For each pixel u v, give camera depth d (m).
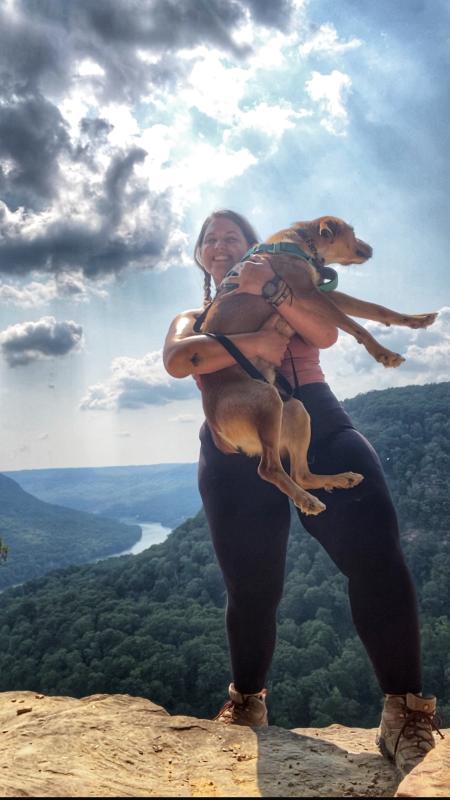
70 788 2.69
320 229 4.05
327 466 3.64
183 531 124.38
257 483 3.83
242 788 2.86
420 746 3.07
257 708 3.92
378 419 146.50
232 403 3.58
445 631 88.06
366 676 80.31
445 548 110.44
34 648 93.50
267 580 3.82
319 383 3.90
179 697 78.12
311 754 3.25
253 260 3.89
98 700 3.90
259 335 3.69
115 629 92.62
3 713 3.81
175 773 2.98
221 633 87.56
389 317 3.90
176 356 3.65
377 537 3.35
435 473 126.88
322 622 91.31
